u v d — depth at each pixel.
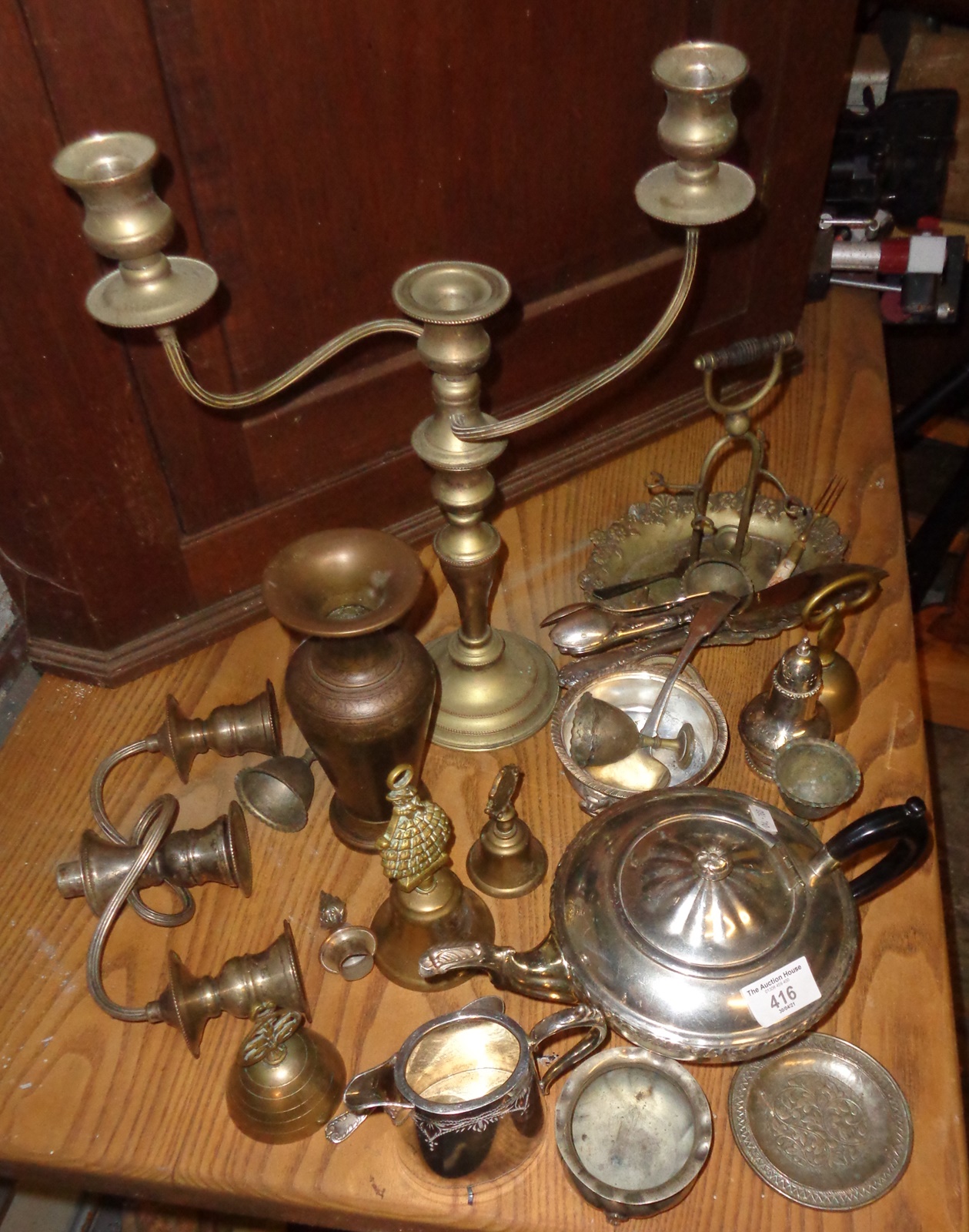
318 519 1.02
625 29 0.91
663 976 0.67
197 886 0.85
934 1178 0.68
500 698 0.94
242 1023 0.77
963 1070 1.47
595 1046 0.69
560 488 1.16
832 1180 0.68
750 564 1.04
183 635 1.00
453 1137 0.66
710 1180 0.69
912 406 1.55
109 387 0.82
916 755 0.91
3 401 0.79
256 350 0.89
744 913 0.68
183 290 0.63
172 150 0.75
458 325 0.69
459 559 0.84
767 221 1.12
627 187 1.02
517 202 0.96
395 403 1.00
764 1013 0.66
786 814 0.76
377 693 0.76
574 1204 0.68
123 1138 0.72
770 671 0.97
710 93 0.64
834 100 1.07
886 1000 0.76
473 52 0.84
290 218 0.84
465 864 0.86
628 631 0.95
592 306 1.06
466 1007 0.68
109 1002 0.77
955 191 1.50
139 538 0.92
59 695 0.99
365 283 0.92
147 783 0.92
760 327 1.22
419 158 0.87
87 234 0.60
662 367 1.17
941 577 1.72
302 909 0.84
